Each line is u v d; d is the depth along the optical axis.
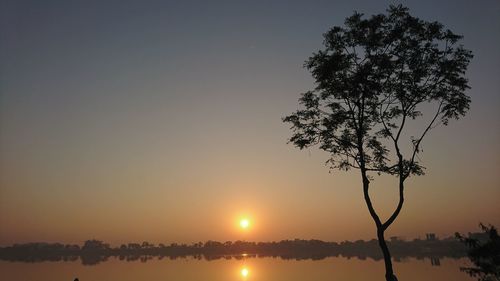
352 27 26.89
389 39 26.34
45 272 164.62
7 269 181.75
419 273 138.62
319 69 26.92
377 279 130.75
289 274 156.12
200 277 147.50
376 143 27.55
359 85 26.33
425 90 26.75
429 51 26.48
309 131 28.55
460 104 26.52
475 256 19.00
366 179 27.30
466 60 26.50
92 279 134.62
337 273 156.00
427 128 27.03
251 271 178.12
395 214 26.06
